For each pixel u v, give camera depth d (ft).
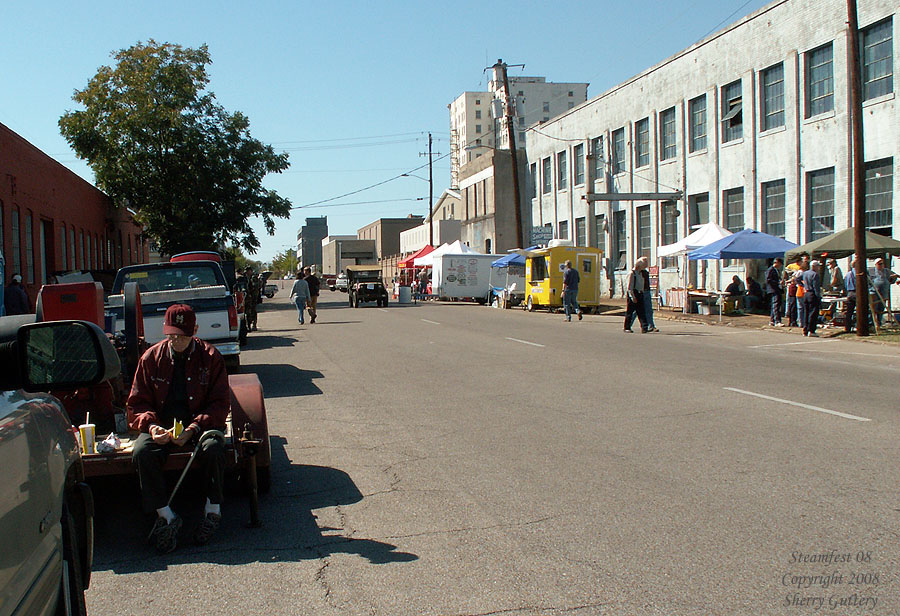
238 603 14.60
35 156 96.73
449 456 25.14
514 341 62.39
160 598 14.97
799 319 71.46
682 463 23.27
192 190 148.56
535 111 436.76
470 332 72.43
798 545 16.43
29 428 10.19
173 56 148.46
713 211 103.91
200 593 15.15
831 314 71.10
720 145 102.37
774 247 80.48
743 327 74.23
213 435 18.31
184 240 148.25
